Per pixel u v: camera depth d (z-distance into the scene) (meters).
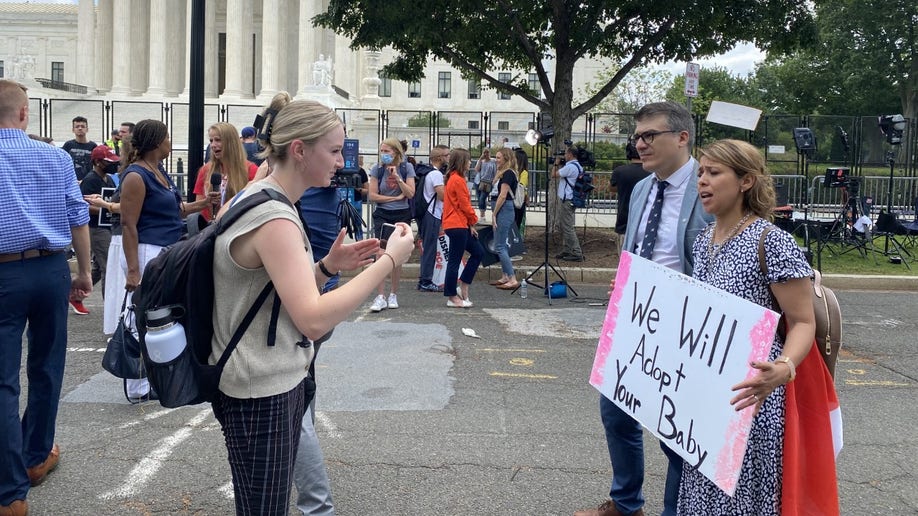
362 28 14.20
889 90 51.84
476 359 7.68
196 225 4.00
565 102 15.24
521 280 12.48
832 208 19.19
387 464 5.02
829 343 3.08
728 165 3.10
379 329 8.91
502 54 16.08
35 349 4.51
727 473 2.90
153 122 5.90
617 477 4.10
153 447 5.26
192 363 2.65
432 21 13.99
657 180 3.99
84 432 5.53
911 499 4.68
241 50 56.62
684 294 3.19
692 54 15.59
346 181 6.89
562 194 13.88
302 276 2.54
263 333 2.65
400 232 2.77
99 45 63.91
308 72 53.84
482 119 22.84
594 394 6.61
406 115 49.16
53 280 4.31
